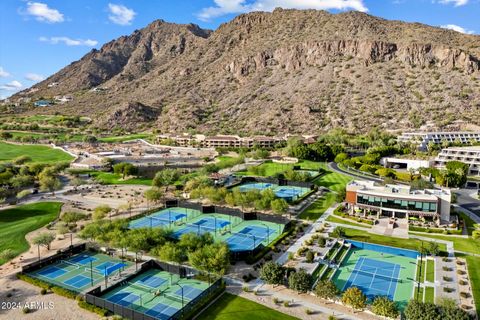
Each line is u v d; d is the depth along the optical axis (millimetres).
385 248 83812
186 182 147625
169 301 62469
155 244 80312
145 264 73938
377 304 56000
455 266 74438
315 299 62094
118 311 57031
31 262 77250
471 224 100312
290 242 88000
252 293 64125
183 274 71312
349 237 90312
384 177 159500
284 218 104500
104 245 85688
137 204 125438
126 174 171375
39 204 123750
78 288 66500
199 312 58000
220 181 153750
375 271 73938
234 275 71250
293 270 71375
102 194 139875
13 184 146375
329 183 152500
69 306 60156
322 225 99750
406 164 186875
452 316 50438
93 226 85312
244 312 57906
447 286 66312
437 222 98812
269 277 65688
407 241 87250
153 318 53875
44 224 102375
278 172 173750
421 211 100750
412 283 68312
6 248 84562
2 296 63219
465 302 60750
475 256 78938
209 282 68625
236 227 102062
